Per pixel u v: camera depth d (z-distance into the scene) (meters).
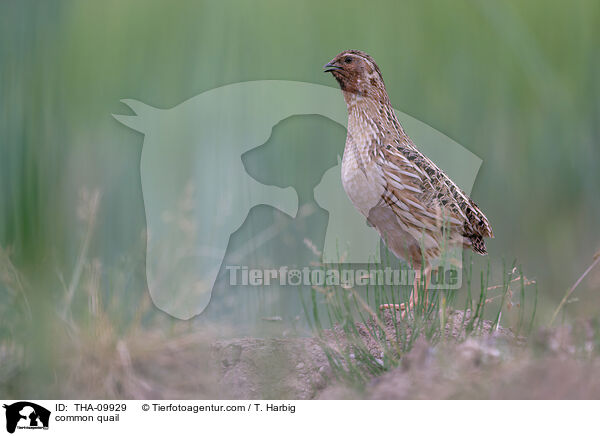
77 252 13.29
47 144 14.43
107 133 15.39
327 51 16.22
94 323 10.23
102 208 14.79
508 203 17.53
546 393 7.31
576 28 18.06
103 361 9.86
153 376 9.99
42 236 13.60
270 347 10.02
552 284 17.05
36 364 9.77
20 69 14.46
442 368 7.90
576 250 17.47
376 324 10.45
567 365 7.52
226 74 15.62
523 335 10.17
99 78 15.48
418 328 9.75
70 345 10.14
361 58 11.85
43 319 10.47
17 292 11.08
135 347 10.39
